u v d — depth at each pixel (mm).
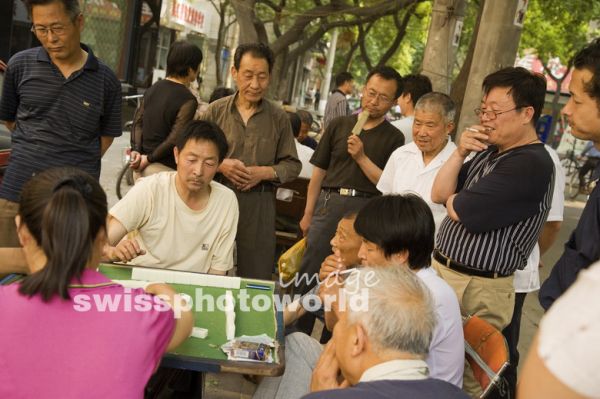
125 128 11055
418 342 1783
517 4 6156
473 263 2957
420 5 17062
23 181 3475
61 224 1806
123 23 13625
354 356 1830
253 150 4043
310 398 1714
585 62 2305
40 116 3484
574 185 15312
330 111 9430
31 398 1795
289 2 18625
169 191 3172
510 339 3447
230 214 3318
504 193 2783
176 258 3215
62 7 3262
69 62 3473
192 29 25109
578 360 1054
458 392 1741
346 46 21250
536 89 2840
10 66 3498
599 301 1078
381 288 1845
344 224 2922
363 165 4172
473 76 6391
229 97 4102
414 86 5020
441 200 3131
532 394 1120
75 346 1821
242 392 3629
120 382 1824
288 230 5656
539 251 3645
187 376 2980
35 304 1820
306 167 5523
